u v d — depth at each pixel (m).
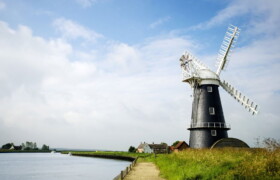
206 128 34.06
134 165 30.84
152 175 20.17
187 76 38.00
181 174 15.58
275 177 10.91
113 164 62.47
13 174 40.25
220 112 35.34
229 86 37.56
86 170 45.69
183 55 39.44
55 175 38.25
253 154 16.25
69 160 84.62
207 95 35.72
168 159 26.70
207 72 37.00
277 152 13.80
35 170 46.59
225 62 38.72
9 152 183.12
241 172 12.56
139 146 114.25
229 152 19.30
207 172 14.23
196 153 21.66
